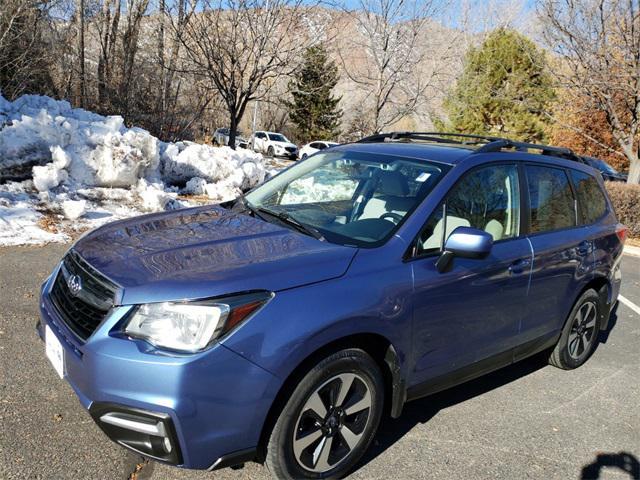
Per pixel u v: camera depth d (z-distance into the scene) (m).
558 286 4.02
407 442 3.30
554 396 4.10
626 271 8.52
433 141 4.27
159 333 2.39
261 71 16.70
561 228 4.16
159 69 19.48
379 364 3.01
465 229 3.05
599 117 19.33
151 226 3.32
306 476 2.72
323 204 3.61
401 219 3.18
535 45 18.20
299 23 16.70
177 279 2.52
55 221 7.34
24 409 3.17
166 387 2.31
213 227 3.26
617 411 3.96
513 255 3.57
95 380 2.41
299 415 2.61
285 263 2.70
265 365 2.43
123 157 9.10
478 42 23.66
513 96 17.05
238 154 12.23
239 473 2.84
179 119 19.72
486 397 3.99
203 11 15.87
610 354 5.06
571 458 3.32
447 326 3.19
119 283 2.54
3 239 6.41
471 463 3.17
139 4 18.27
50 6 16.47
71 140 8.92
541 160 4.13
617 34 10.47
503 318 3.58
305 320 2.53
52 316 2.86
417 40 17.86
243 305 2.44
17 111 9.60
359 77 19.38
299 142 44.44
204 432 2.38
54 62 17.17
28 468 2.70
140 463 2.85
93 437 3.01
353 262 2.84
